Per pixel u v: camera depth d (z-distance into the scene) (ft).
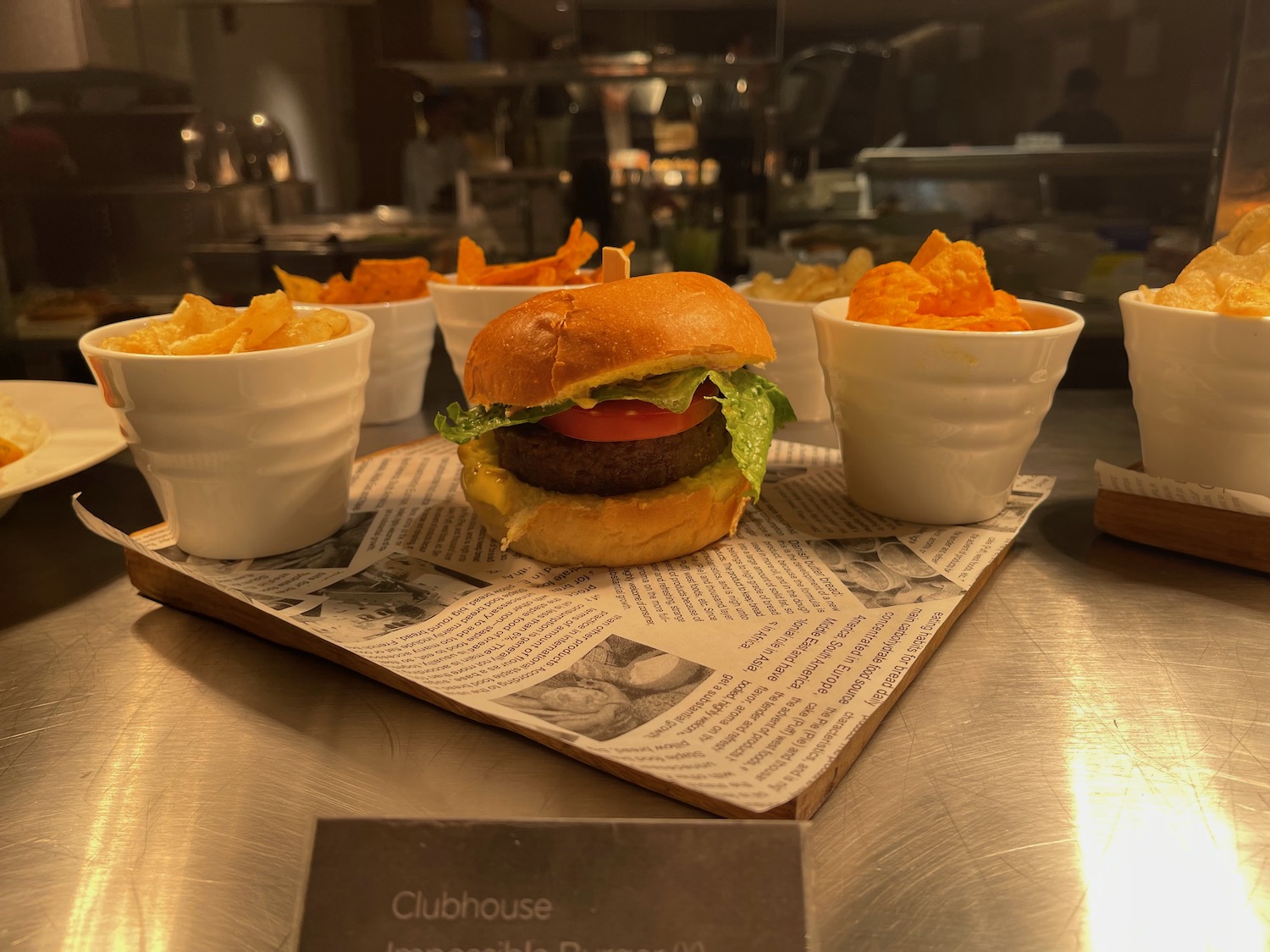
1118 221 2.41
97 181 2.49
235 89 2.72
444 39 2.40
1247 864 0.61
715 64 2.39
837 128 2.58
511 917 0.51
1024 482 1.25
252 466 0.96
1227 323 0.96
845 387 1.10
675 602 0.94
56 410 1.22
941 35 2.44
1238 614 0.94
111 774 0.71
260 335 0.96
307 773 0.71
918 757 0.72
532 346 0.96
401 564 1.02
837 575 0.99
